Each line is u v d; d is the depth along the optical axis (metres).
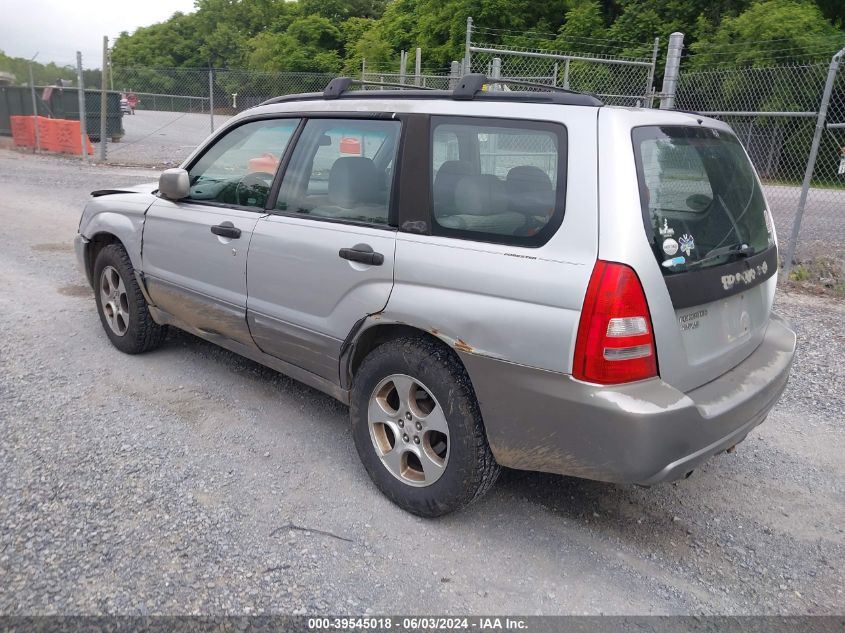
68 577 2.73
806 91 16.25
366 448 3.41
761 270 3.35
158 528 3.06
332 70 48.38
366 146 3.46
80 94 17.64
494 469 3.07
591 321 2.59
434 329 2.99
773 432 4.34
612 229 2.61
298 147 3.82
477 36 30.45
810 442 4.22
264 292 3.84
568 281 2.65
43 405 4.20
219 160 4.32
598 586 2.87
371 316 3.25
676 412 2.61
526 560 3.01
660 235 2.72
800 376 5.21
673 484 3.70
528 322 2.72
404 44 39.16
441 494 3.12
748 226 3.36
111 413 4.14
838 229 12.20
